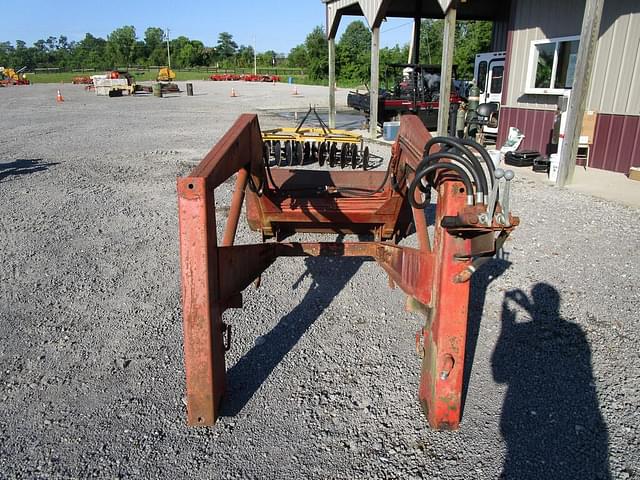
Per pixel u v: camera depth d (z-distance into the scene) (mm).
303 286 4461
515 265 4863
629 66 8914
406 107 15812
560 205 7000
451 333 2480
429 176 2521
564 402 2891
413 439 2604
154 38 116312
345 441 2598
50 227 6086
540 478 2350
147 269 4852
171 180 8641
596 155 9719
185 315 2350
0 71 52000
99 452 2521
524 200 7285
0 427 2697
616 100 9219
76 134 14570
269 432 2662
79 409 2844
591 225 6074
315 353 3410
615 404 2871
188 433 2654
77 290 4395
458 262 2387
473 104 12648
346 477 2367
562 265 4855
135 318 3900
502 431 2654
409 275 2850
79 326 3777
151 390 3012
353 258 5113
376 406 2865
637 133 8930
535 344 3512
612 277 4586
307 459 2479
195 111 22109
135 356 3377
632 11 8727
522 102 11336
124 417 2777
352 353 3410
